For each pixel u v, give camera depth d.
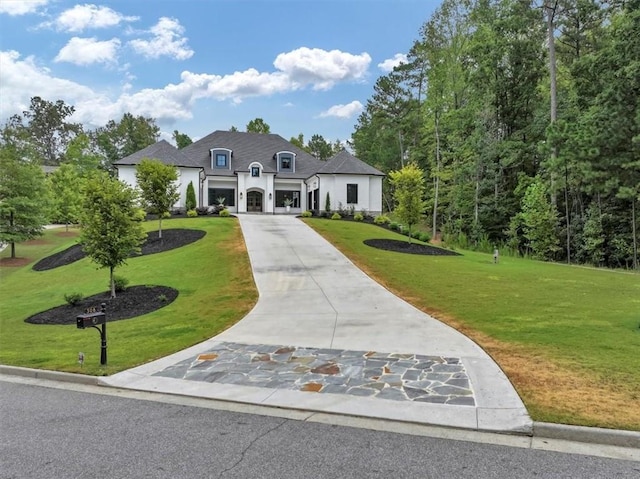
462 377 5.41
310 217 31.00
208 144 39.44
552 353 6.25
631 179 17.77
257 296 11.37
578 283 12.95
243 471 3.37
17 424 4.48
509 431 3.98
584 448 3.70
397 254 18.25
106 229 11.94
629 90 17.70
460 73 30.34
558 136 21.12
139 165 21.72
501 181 30.34
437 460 3.49
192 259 16.66
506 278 13.59
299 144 72.81
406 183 20.73
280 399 4.96
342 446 3.78
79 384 5.98
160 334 8.53
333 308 9.91
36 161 26.56
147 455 3.69
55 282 16.11
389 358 6.33
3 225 24.05
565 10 25.58
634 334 7.23
